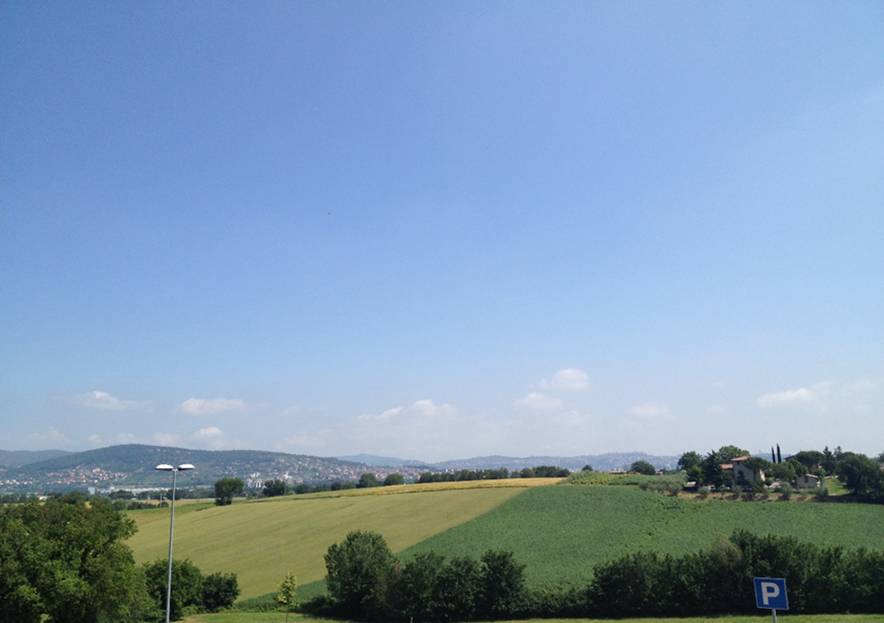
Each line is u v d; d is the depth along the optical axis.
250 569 82.62
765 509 93.94
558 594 64.31
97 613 47.28
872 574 59.03
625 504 100.75
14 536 45.38
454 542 85.19
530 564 73.88
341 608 68.50
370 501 121.25
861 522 85.06
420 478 188.75
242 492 167.50
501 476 185.38
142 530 115.12
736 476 132.38
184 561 70.31
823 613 58.44
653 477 126.31
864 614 57.19
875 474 103.31
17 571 44.50
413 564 66.62
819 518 87.75
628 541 81.12
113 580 47.03
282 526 105.94
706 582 62.06
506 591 64.44
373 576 67.25
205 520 120.19
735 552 62.03
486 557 65.81
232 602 70.81
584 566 72.19
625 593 62.47
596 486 116.00
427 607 64.00
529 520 94.44
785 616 57.50
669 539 80.94
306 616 66.00
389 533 93.75
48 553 45.72
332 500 127.88
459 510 104.56
